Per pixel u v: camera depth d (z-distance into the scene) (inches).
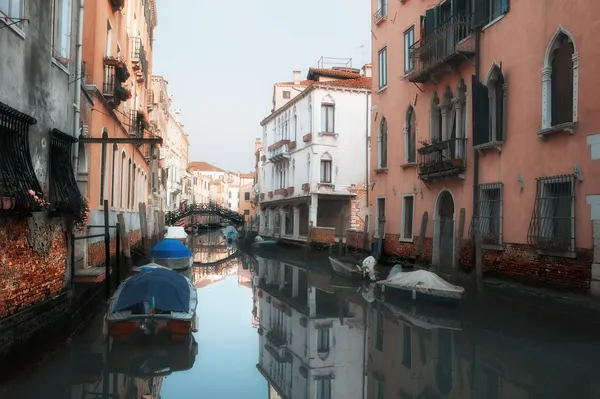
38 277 301.9
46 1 313.7
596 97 361.7
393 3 717.3
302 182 1170.0
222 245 1637.6
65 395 253.8
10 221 262.1
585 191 369.7
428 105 622.2
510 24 462.3
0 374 241.8
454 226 556.4
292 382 287.1
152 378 286.2
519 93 448.8
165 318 331.3
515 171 451.2
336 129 1115.3
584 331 359.3
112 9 593.9
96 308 431.8
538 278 412.2
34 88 295.1
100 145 527.8
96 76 503.2
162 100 1546.5
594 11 364.5
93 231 495.2
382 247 716.0
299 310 507.8
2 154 251.3
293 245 1232.2
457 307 451.5
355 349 360.8
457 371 299.6
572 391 255.0
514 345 343.3
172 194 2096.5
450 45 547.2
